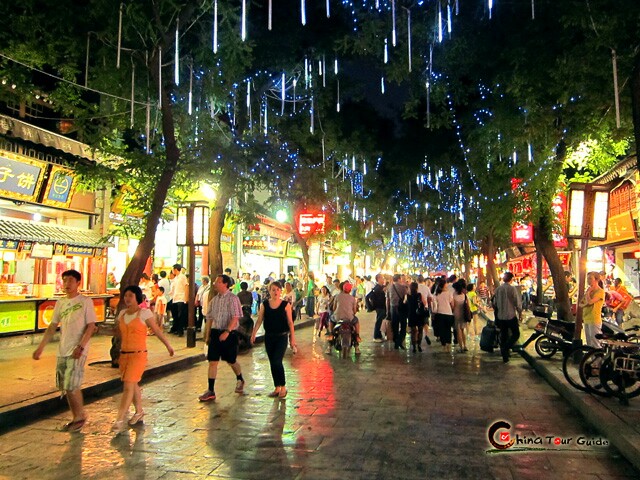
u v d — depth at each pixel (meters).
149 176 12.23
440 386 10.16
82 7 10.73
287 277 29.41
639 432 6.41
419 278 16.11
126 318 7.29
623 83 10.38
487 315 27.67
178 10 10.07
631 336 9.04
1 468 5.74
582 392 8.72
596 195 11.24
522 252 33.09
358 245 36.16
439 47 14.13
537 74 11.59
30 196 14.86
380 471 5.62
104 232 17.53
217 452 6.22
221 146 13.00
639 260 23.47
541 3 11.13
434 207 36.47
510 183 16.23
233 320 9.09
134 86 12.20
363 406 8.49
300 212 26.69
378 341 17.86
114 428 6.97
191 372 11.64
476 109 17.64
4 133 13.12
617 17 9.36
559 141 13.30
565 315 14.13
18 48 10.39
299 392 9.55
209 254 16.91
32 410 7.73
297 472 5.59
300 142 22.45
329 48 16.12
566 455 6.19
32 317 14.41
